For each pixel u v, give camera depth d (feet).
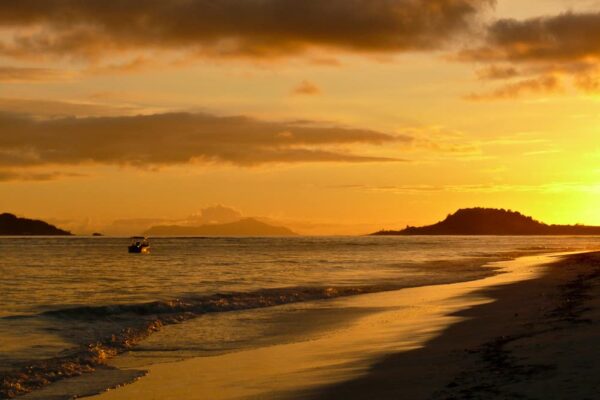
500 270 213.05
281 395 46.50
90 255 397.19
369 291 136.56
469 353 56.39
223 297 121.70
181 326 88.02
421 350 61.67
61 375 56.59
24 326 86.94
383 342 69.46
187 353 67.62
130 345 72.64
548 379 41.65
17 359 63.46
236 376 54.80
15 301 124.16
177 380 54.08
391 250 483.10
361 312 100.53
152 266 259.19
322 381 50.39
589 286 122.83
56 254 413.80
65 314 97.55
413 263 272.31
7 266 265.34
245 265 262.06
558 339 57.41
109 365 61.31
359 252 437.17
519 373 44.62
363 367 54.90
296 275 195.83
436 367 51.62
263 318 95.71
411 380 47.39
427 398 40.83
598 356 47.55
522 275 182.39
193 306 108.06
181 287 154.51
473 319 83.97
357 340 72.43
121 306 104.06
